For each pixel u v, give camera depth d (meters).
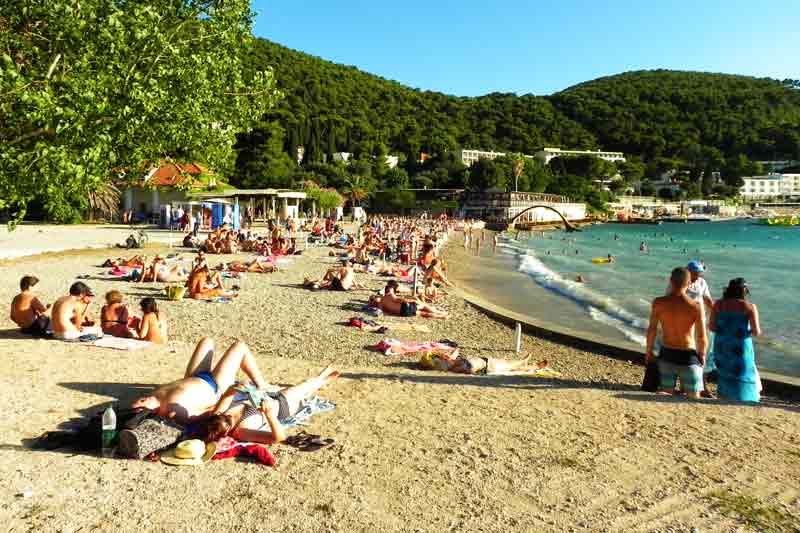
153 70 9.60
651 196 183.38
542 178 146.75
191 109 11.78
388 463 5.16
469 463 5.25
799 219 146.50
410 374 8.68
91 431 5.09
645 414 6.88
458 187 141.50
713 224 144.25
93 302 13.73
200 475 4.72
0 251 22.05
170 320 12.45
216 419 5.18
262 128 93.00
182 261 23.39
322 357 9.91
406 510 4.31
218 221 43.47
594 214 147.25
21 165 7.16
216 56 12.90
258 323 12.59
